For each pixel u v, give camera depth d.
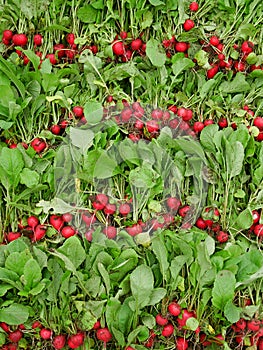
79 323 0.83
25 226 0.87
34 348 0.85
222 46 0.96
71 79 0.93
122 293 0.85
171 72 0.95
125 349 0.82
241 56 0.96
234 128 0.94
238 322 0.86
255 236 0.91
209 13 0.98
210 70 0.94
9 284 0.82
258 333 0.87
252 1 0.97
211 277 0.85
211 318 0.88
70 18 0.95
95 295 0.84
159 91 0.93
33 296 0.83
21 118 0.89
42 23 0.94
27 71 0.90
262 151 0.91
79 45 0.92
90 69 0.91
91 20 0.94
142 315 0.85
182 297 0.86
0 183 0.87
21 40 0.91
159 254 0.85
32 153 0.86
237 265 0.87
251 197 0.91
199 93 0.94
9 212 0.86
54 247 0.87
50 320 0.84
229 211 0.90
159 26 0.95
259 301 0.88
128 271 0.86
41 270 0.84
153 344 0.87
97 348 0.86
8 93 0.86
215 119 0.94
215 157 0.91
